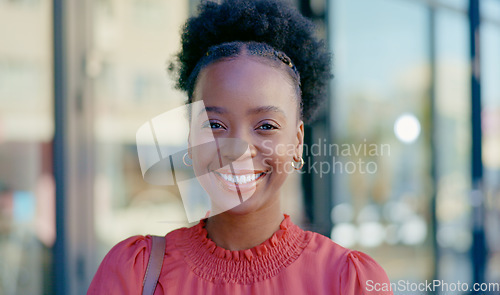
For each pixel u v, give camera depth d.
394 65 4.36
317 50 1.27
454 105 4.84
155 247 1.12
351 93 4.05
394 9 4.36
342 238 3.85
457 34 4.84
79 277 2.98
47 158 2.94
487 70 5.07
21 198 2.90
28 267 2.91
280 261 1.07
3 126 2.86
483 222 4.97
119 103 3.03
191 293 1.05
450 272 4.66
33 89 2.91
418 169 4.56
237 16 1.16
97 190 3.03
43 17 2.92
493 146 5.15
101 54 3.03
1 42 2.83
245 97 1.00
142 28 3.00
